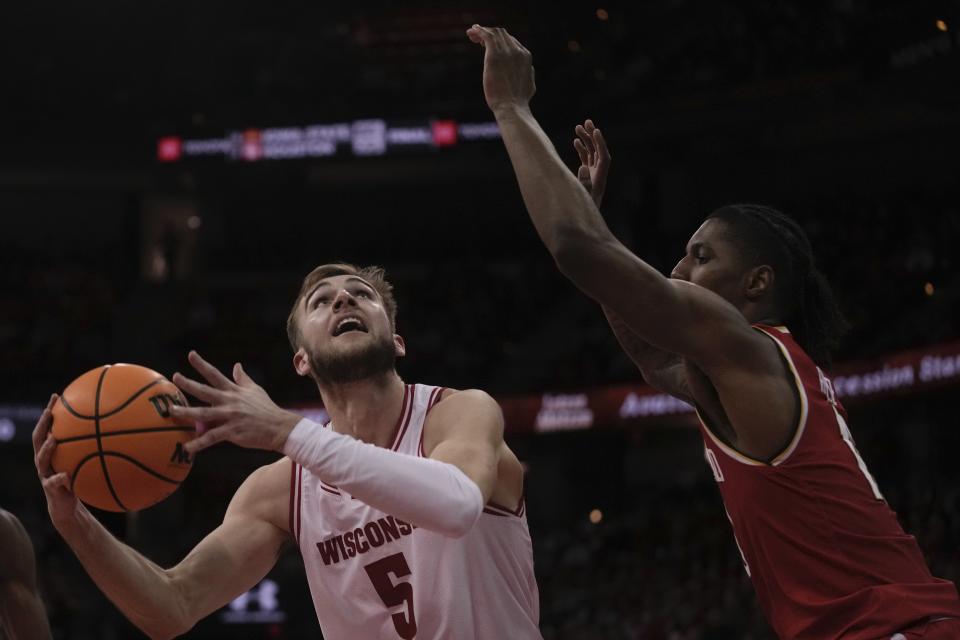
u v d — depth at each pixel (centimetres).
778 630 460
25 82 3806
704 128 3256
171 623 533
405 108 3512
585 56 3500
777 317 498
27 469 3195
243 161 3603
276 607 2830
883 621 430
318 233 4088
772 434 448
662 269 3198
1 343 3400
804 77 3009
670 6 3569
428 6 3641
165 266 3806
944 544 1802
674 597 2145
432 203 4041
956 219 2847
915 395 2227
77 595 2758
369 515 543
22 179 3869
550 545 2758
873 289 2691
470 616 537
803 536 447
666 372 553
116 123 3809
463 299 3578
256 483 588
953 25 2589
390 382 561
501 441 555
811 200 3431
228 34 3897
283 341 3456
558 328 3369
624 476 3066
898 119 3244
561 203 443
